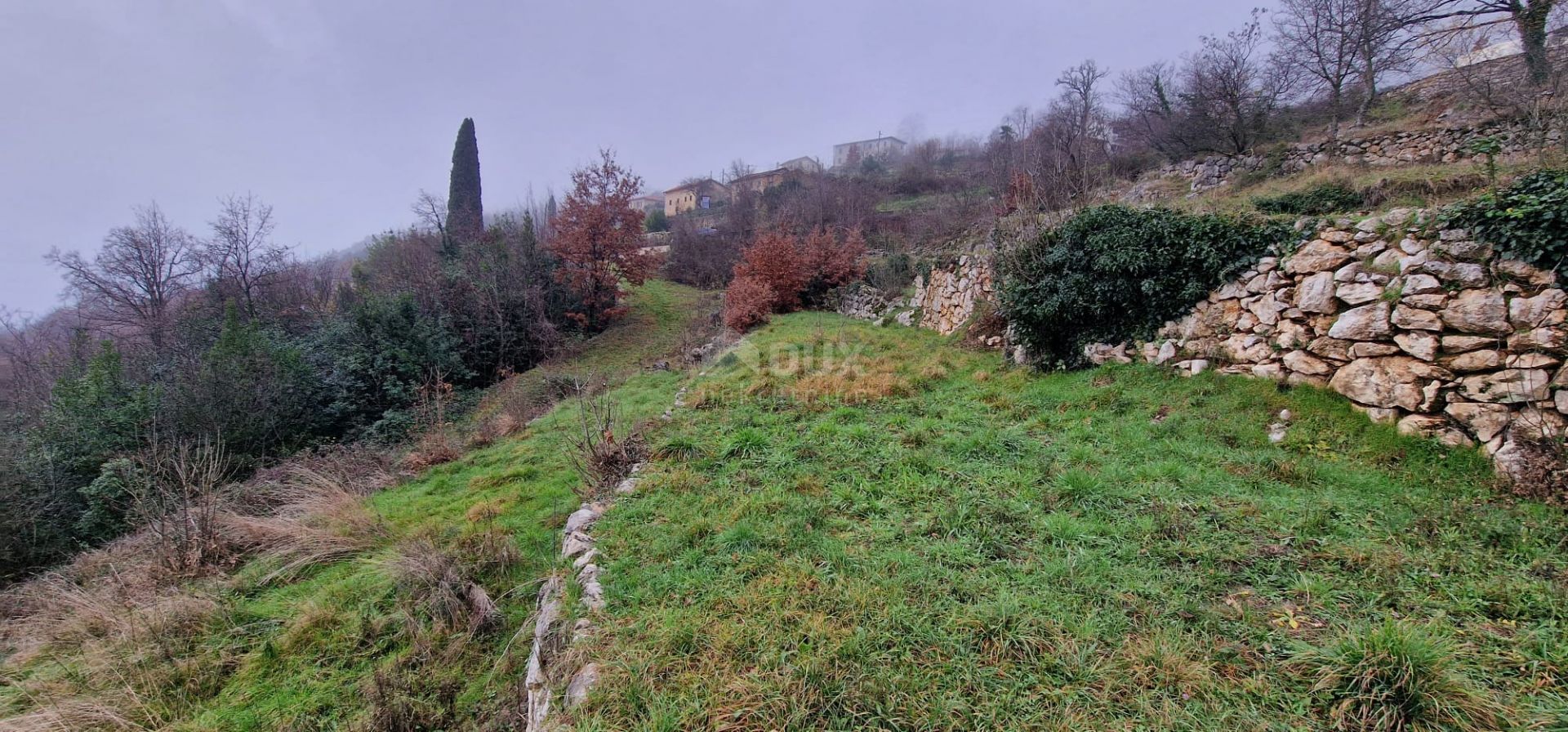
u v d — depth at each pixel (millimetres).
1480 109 10555
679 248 27375
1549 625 2389
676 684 2420
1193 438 5051
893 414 6164
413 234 22359
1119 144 20844
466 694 3248
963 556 3236
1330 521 3430
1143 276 6820
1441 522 3303
